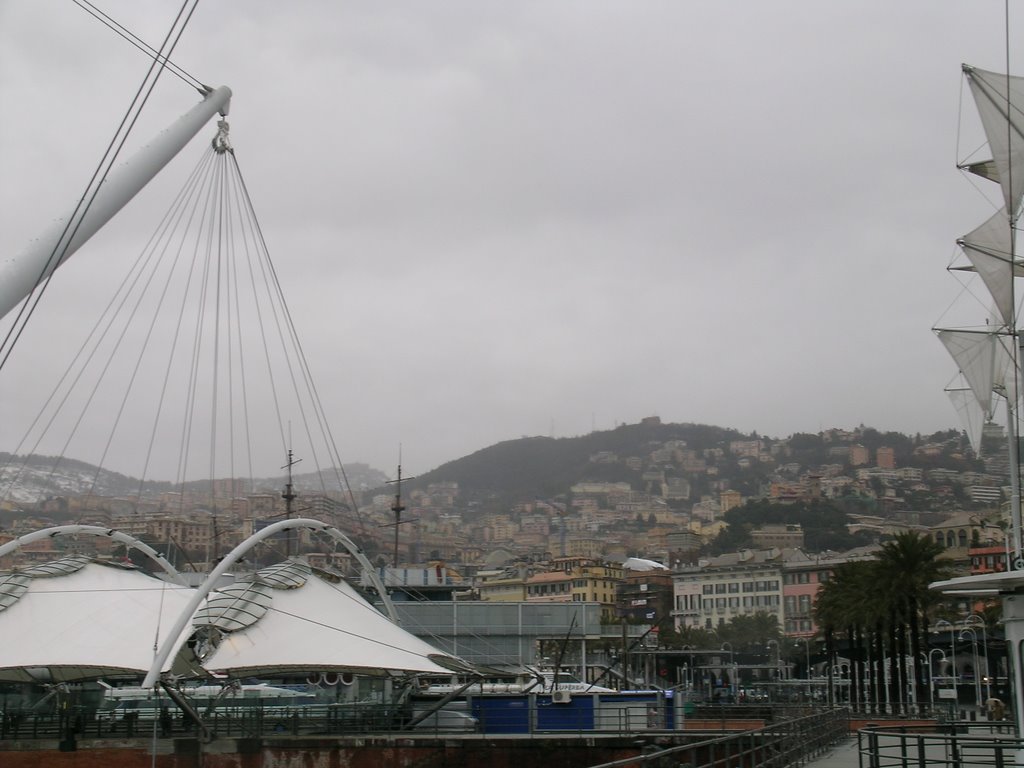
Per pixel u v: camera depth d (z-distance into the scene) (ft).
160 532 531.50
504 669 229.45
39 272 101.96
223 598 178.91
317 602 183.62
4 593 184.65
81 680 188.65
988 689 321.52
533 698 166.50
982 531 623.77
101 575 197.77
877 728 77.20
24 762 152.87
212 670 164.76
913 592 270.67
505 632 248.52
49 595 187.21
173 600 190.29
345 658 167.43
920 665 277.44
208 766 150.41
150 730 160.25
